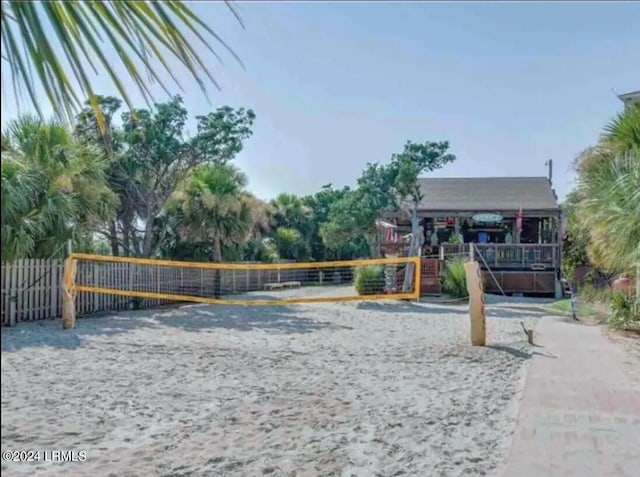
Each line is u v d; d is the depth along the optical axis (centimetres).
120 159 1847
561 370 742
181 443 464
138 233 2020
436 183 2845
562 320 1359
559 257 2273
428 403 585
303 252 3344
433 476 392
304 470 405
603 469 396
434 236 2498
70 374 718
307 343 1002
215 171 2014
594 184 996
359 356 866
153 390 641
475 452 439
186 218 1991
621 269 1102
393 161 2391
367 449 448
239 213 2038
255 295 2119
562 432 482
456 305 1800
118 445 459
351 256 3425
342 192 3684
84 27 143
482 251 2322
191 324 1251
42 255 1287
